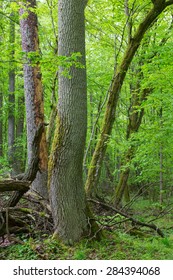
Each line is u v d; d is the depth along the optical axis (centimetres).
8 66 987
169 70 1038
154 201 1555
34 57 695
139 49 1337
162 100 1110
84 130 672
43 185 941
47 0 1044
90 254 624
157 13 988
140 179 1440
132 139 1184
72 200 672
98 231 689
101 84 1527
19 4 901
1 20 1298
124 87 1678
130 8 1096
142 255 616
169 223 1037
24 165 2008
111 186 1981
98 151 1007
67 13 668
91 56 1555
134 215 1181
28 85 1000
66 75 646
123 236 746
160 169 1214
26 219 757
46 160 956
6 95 1919
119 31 1248
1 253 638
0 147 1841
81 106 668
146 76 1143
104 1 1178
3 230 689
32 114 998
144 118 1702
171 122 1076
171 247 682
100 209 992
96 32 1330
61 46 675
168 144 1138
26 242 664
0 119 1961
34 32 982
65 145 665
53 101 1076
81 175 688
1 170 1255
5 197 902
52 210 689
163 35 1148
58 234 672
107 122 1023
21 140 1789
